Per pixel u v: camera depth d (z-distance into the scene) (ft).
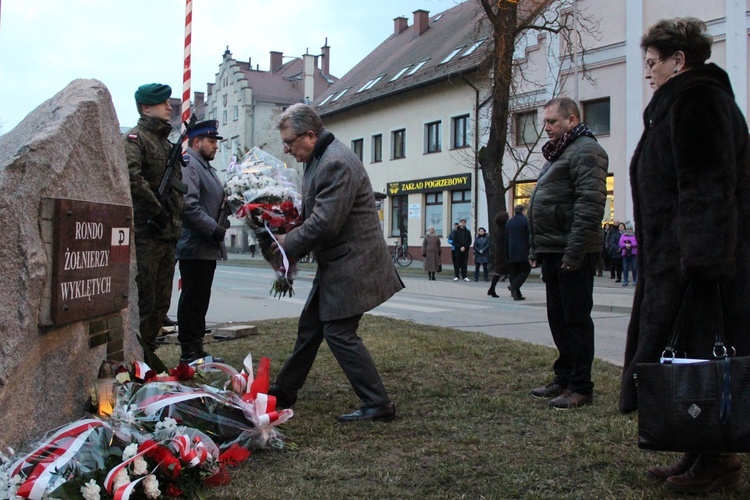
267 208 13.47
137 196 15.87
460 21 111.45
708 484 9.53
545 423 13.07
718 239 8.49
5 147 10.09
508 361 19.20
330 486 9.90
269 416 11.14
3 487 7.99
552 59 79.36
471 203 93.04
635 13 71.05
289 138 13.28
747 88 64.28
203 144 19.75
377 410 13.20
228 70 175.11
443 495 9.54
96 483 8.48
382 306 38.55
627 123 72.13
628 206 72.13
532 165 82.58
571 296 14.43
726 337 8.99
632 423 12.82
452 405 14.40
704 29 9.61
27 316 9.19
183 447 9.16
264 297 41.96
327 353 20.47
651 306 9.40
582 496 9.48
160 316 16.89
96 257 11.16
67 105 11.01
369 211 13.34
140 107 16.90
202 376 12.12
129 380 10.92
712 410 8.36
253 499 9.35
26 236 9.22
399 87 102.99
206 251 18.57
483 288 56.70
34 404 9.51
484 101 81.82
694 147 8.69
